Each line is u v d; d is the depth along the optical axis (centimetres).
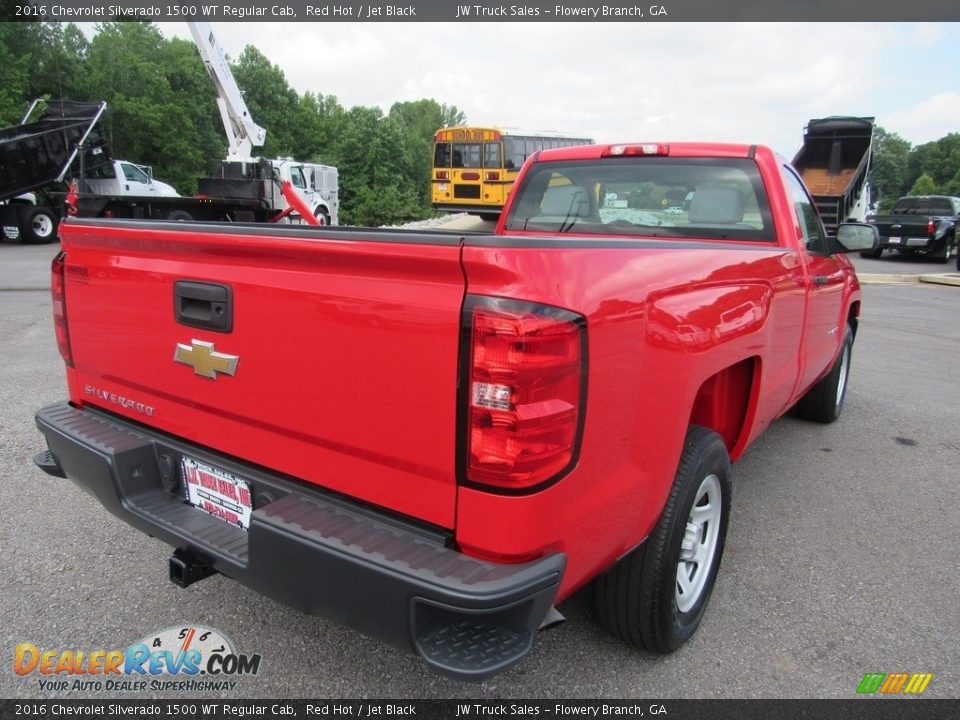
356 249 180
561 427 171
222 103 1878
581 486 184
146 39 4528
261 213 1702
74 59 3466
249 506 223
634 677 249
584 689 243
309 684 242
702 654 263
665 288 212
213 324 217
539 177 430
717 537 278
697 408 287
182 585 226
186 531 227
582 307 173
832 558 337
